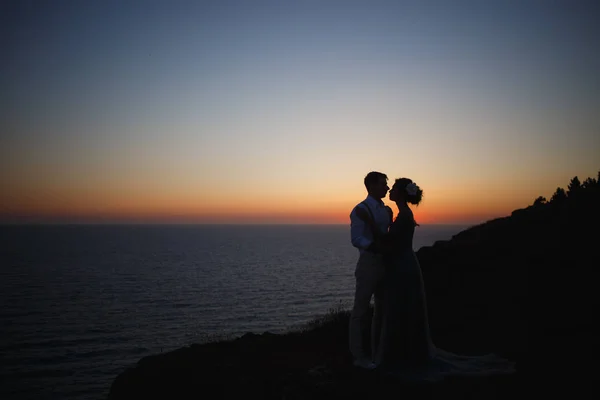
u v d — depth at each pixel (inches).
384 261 227.5
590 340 243.0
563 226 464.1
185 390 241.9
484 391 192.2
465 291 383.9
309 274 4950.8
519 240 475.5
